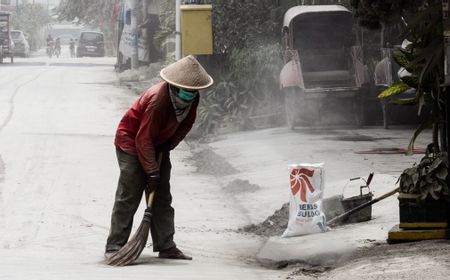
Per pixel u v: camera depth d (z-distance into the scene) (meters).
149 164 16.41
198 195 27.45
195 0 46.22
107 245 16.92
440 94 17.23
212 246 19.27
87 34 136.00
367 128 44.56
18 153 35.69
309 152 34.81
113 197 26.55
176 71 16.11
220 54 48.91
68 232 21.08
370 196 21.36
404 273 13.80
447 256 14.87
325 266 16.19
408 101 17.72
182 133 16.91
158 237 17.14
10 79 76.75
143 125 16.39
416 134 17.59
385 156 33.03
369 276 13.97
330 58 46.28
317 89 43.25
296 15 44.78
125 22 85.44
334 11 45.19
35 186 28.36
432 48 16.75
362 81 43.62
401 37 17.39
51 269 15.18
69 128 44.41
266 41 49.12
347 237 19.11
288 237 20.08
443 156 16.98
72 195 26.75
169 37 59.69
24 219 22.81
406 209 17.06
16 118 48.25
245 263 17.00
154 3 82.25
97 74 85.06
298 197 20.12
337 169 29.80
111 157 35.09
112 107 54.69
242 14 49.16
